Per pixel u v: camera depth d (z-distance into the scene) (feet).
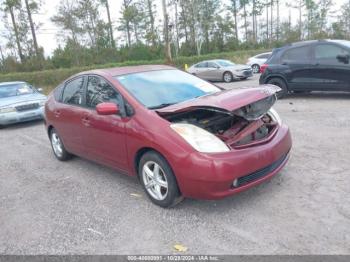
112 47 153.48
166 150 12.03
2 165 21.49
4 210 14.67
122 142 14.03
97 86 15.97
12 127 35.09
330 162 16.24
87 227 12.50
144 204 13.79
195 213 12.68
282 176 15.03
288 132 14.38
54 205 14.62
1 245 11.85
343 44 30.17
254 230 11.23
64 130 18.60
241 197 13.48
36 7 134.62
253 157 11.94
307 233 10.77
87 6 137.80
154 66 17.43
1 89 37.24
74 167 19.42
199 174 11.44
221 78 65.36
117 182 16.46
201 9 170.81
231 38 186.09
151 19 172.14
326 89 31.19
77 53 137.59
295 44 33.17
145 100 14.08
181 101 14.49
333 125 22.85
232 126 13.21
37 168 20.03
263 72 34.99
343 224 11.07
